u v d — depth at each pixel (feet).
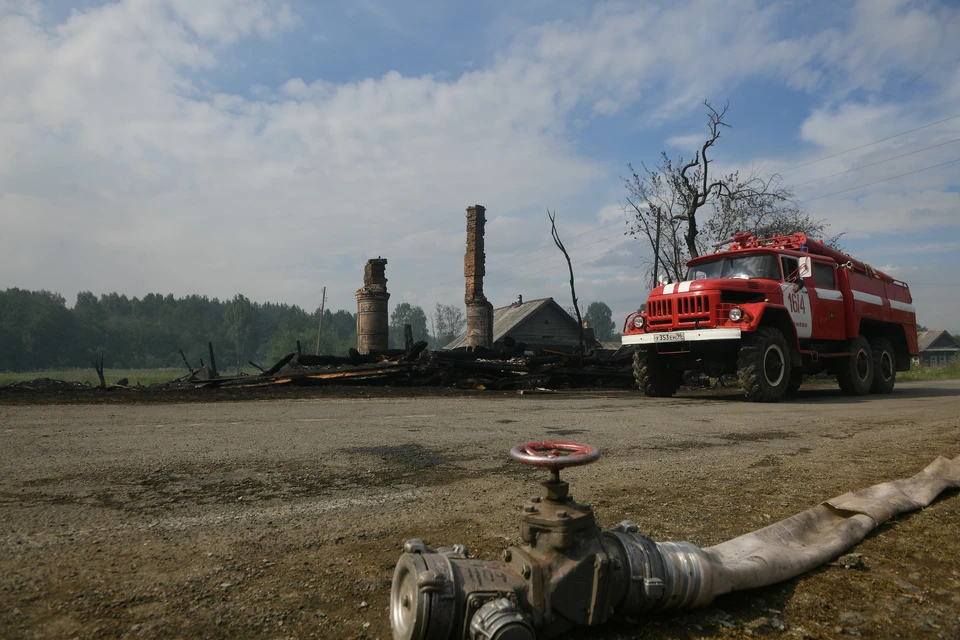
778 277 32.22
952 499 10.24
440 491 10.47
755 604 6.14
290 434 16.46
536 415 22.29
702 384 47.88
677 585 5.52
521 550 5.27
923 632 5.58
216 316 529.45
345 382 38.63
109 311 475.31
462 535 8.04
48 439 15.02
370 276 79.71
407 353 42.63
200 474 11.42
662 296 31.71
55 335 373.81
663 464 13.08
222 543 7.62
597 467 12.69
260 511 9.05
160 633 5.19
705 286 30.09
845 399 33.01
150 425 17.88
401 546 7.61
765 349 30.22
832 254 36.94
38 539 7.57
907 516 9.18
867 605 6.13
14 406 22.97
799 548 7.29
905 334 42.50
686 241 75.15
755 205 76.38
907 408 26.53
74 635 5.11
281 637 5.17
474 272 86.79
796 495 10.33
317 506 9.39
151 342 420.36
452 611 4.52
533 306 119.75
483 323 86.69
